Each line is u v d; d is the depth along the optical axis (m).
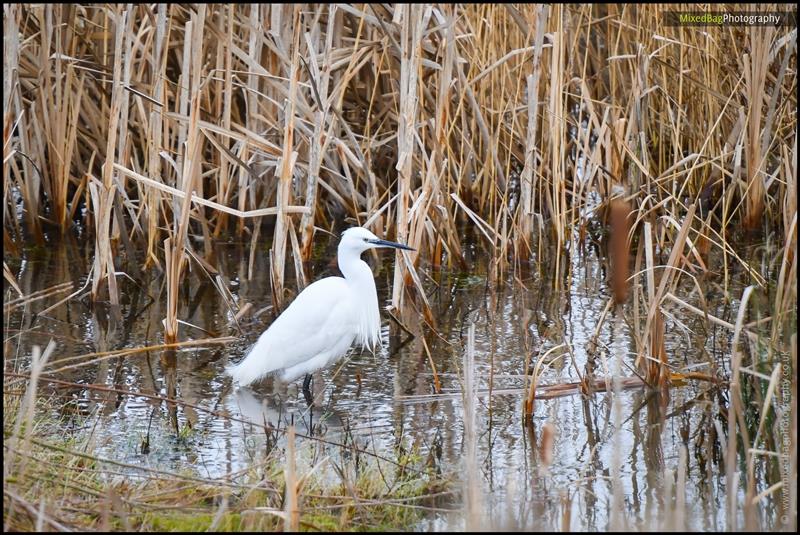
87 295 13.80
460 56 16.30
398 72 15.66
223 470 8.36
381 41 14.73
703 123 16.56
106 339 12.14
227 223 17.06
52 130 15.98
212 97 16.81
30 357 11.26
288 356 10.45
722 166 15.08
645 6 16.80
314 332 10.49
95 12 16.83
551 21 15.44
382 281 14.83
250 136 13.87
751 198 15.58
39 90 15.72
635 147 16.25
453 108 16.42
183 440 9.15
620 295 5.45
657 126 17.86
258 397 10.52
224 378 11.04
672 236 15.60
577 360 11.30
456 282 14.56
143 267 15.11
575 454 8.88
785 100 15.45
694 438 9.20
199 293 14.18
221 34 14.48
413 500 7.69
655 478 8.38
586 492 8.07
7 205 16.08
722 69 16.44
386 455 8.79
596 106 18.20
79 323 12.75
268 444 9.07
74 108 15.57
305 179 16.44
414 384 10.80
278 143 16.39
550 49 15.91
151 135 14.38
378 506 7.46
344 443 9.05
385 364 11.49
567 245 16.12
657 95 17.36
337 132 16.50
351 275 11.09
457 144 16.81
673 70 16.80
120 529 6.63
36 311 13.12
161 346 10.42
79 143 17.50
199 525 6.77
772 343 8.98
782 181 14.66
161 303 13.70
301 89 15.08
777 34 15.55
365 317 11.17
